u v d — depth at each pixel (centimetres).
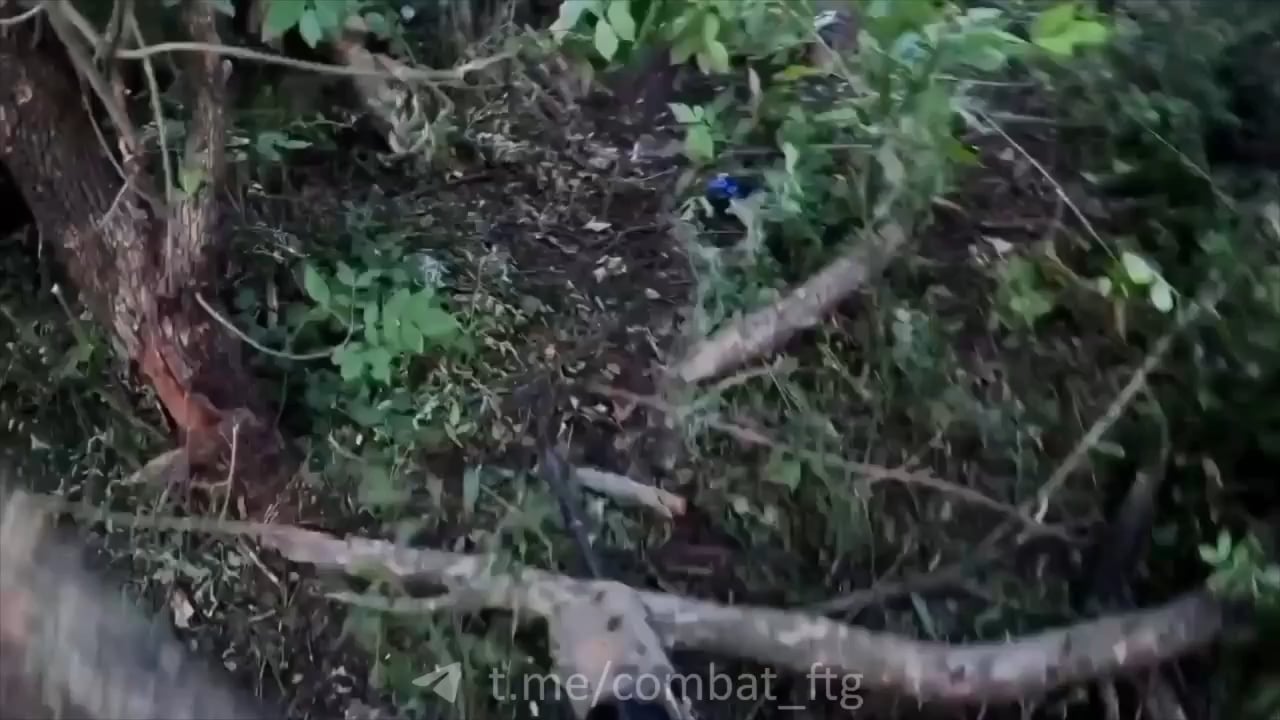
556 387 181
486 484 172
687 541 170
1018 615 158
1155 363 152
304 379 185
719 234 198
